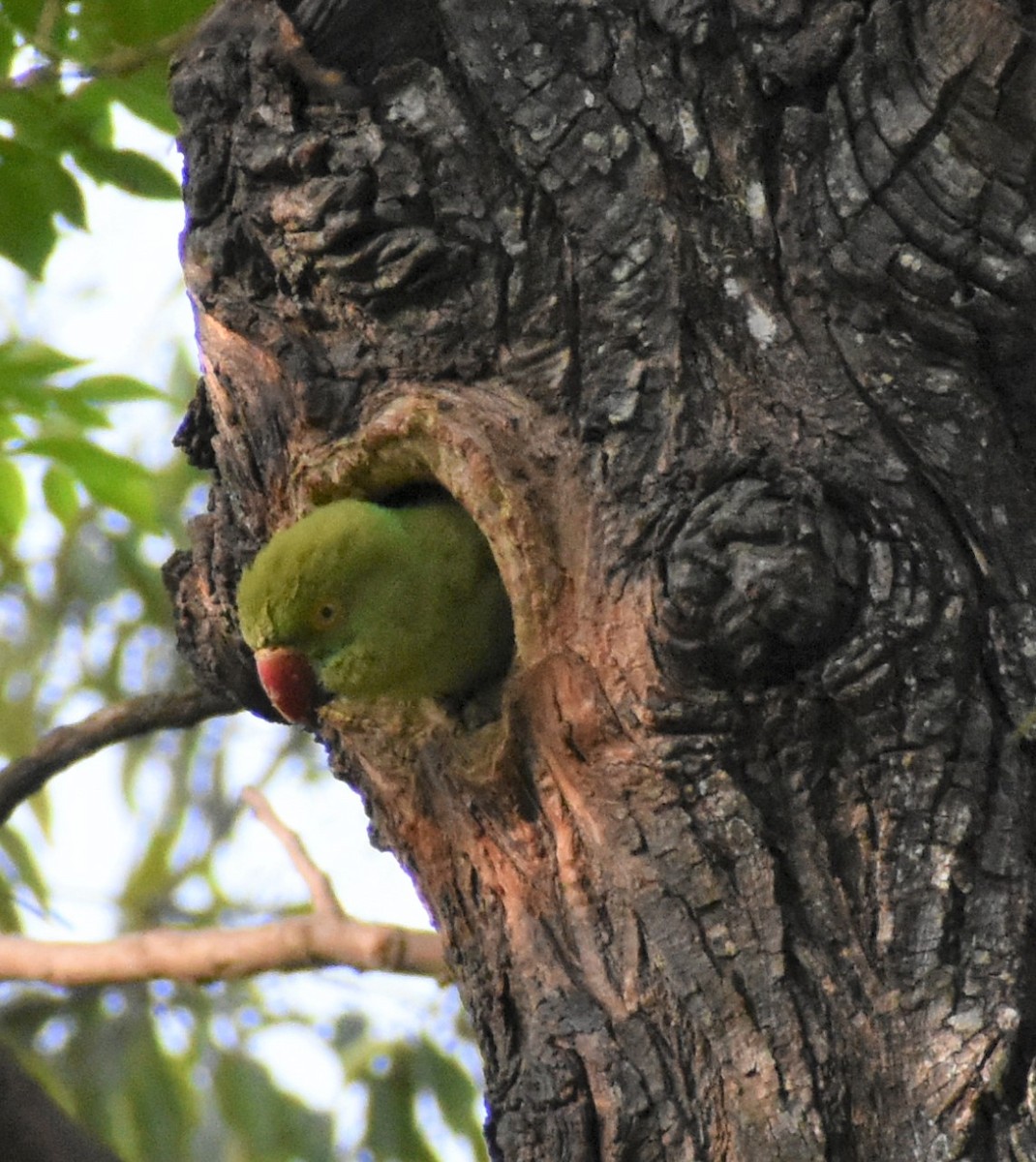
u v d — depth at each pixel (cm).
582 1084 639
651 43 694
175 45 788
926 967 601
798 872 622
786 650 622
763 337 667
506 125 698
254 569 855
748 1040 611
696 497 641
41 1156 705
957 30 625
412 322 732
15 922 1420
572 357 697
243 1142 1368
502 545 700
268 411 799
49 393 1039
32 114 923
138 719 937
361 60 716
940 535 634
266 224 739
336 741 844
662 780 642
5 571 1666
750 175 678
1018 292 641
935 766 612
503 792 697
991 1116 580
